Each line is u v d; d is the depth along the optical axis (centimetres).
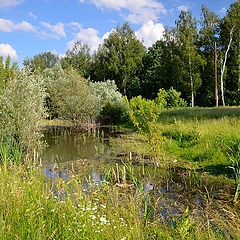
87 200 379
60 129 2078
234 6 3566
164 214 435
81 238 278
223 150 827
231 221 387
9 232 273
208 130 1075
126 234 307
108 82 3500
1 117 818
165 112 2177
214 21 3775
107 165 805
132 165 799
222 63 3625
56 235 286
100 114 2711
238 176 564
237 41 3534
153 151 876
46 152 1042
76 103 2380
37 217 323
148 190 565
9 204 336
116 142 1259
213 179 636
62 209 338
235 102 3431
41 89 937
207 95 3703
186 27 3744
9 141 726
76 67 5994
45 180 617
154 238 345
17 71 878
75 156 956
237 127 1030
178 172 708
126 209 417
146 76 4634
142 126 918
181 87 3750
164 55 4009
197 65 3678
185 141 1049
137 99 916
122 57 4947
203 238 327
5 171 524
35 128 874
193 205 468
